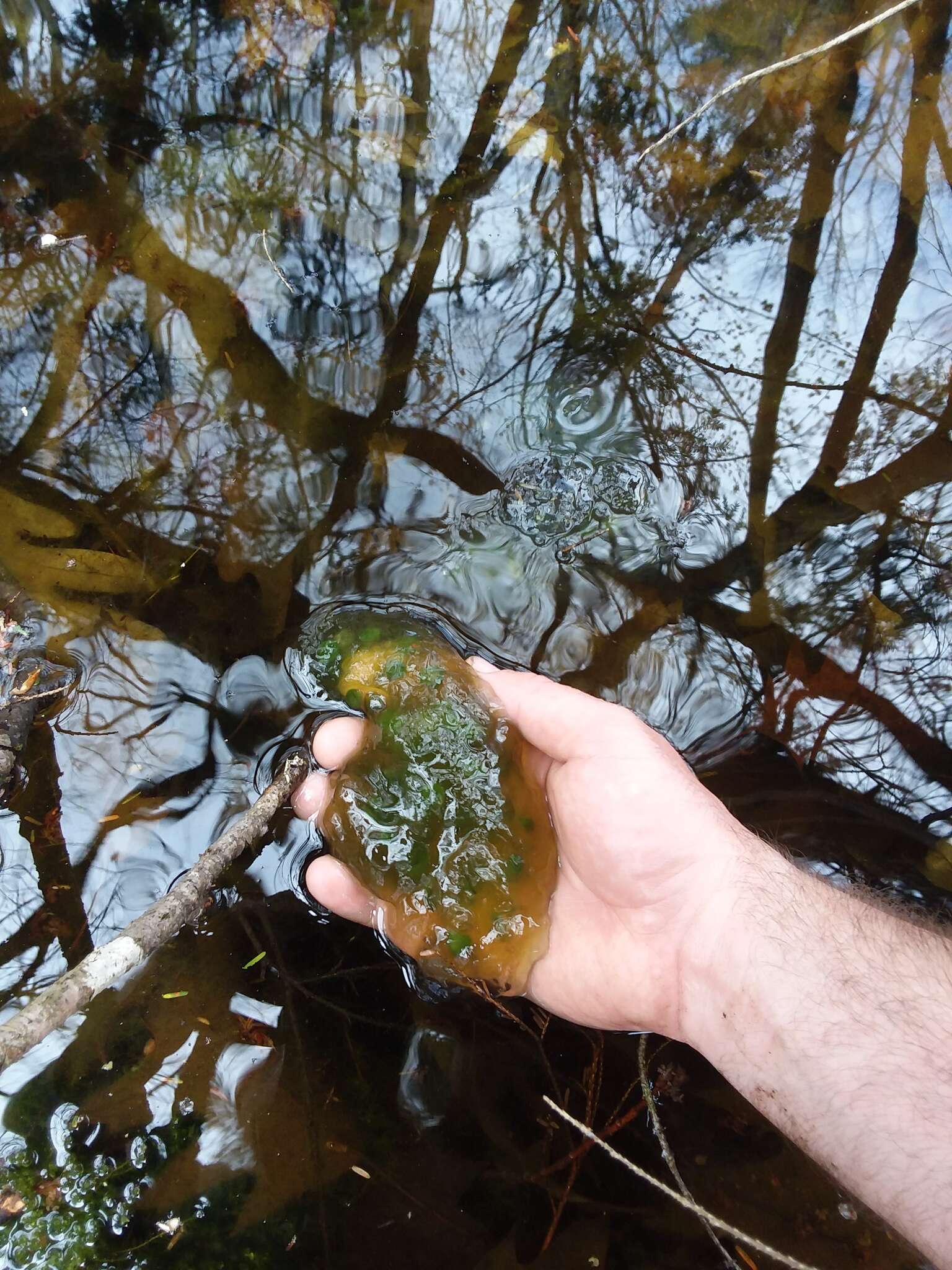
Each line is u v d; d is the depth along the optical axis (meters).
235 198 0.40
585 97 0.44
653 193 0.42
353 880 0.31
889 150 0.43
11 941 0.31
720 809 0.30
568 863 0.31
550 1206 0.30
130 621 0.35
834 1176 0.25
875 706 0.36
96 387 0.37
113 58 0.43
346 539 0.36
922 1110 0.24
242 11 0.44
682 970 0.28
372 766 0.30
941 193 0.42
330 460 0.37
